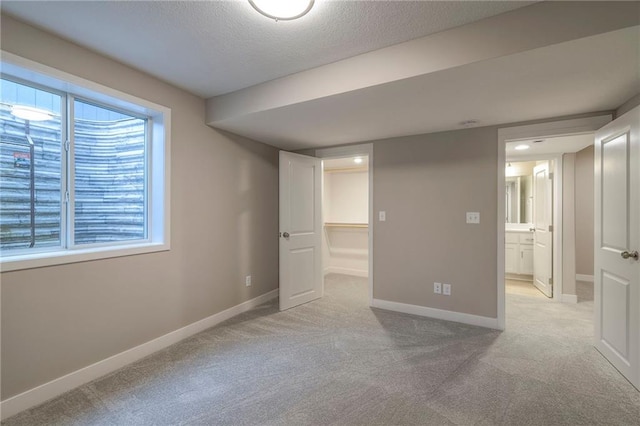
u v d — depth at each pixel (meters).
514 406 1.80
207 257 3.03
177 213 2.71
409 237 3.45
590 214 4.79
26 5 1.59
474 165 3.10
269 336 2.81
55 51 1.89
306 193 3.87
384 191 3.59
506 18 1.67
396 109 2.53
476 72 1.86
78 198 2.20
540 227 4.39
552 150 3.78
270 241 3.97
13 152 1.90
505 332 2.90
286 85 2.44
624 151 2.09
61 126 2.10
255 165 3.69
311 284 3.91
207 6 1.61
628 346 2.04
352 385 2.02
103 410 1.78
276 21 1.73
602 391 1.94
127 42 1.96
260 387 2.00
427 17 1.70
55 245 2.08
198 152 2.91
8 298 1.73
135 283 2.38
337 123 2.94
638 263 1.93
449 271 3.24
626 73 1.87
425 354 2.45
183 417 1.72
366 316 3.34
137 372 2.19
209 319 3.04
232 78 2.49
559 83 2.01
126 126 2.50
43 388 1.86
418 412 1.75
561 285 3.89
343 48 2.03
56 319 1.92
